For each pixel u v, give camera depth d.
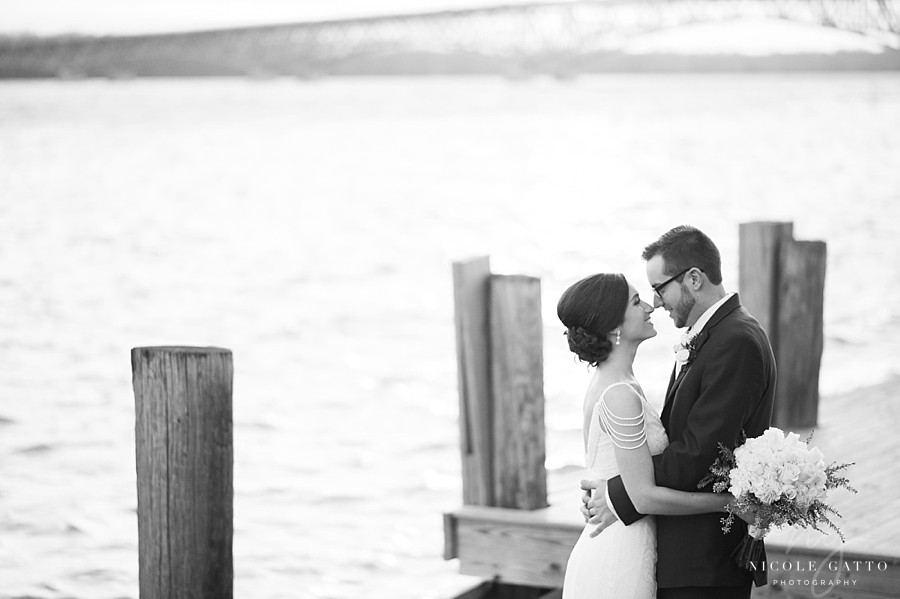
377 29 128.62
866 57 133.75
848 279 16.67
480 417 4.63
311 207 33.12
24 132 74.06
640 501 2.90
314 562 6.86
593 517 3.02
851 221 24.61
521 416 4.59
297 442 9.81
